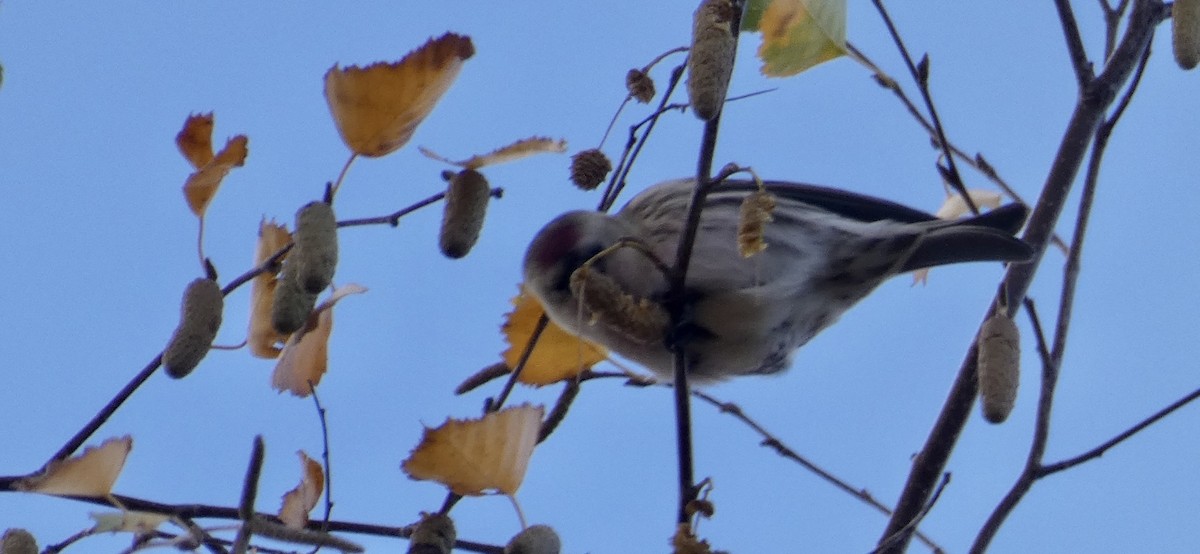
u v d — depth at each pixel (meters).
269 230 6.30
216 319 5.25
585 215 7.49
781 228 8.35
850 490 7.20
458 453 5.38
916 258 8.52
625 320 6.80
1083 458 6.37
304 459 5.71
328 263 5.04
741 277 8.01
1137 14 8.02
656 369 7.82
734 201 8.32
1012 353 5.82
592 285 6.80
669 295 6.64
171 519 5.30
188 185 5.56
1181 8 6.41
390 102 5.33
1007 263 8.14
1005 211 8.29
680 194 8.34
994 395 5.73
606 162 6.66
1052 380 6.48
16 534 4.96
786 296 8.20
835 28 6.82
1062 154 8.06
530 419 5.41
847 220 8.50
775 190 8.79
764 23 6.76
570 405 6.30
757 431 7.19
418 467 5.39
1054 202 8.04
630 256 7.57
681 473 5.86
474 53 5.38
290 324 5.24
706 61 5.35
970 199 7.79
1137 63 8.02
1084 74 8.02
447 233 5.50
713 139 5.93
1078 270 6.93
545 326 7.09
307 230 5.05
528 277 7.21
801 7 6.75
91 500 5.37
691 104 5.33
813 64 6.89
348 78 5.32
